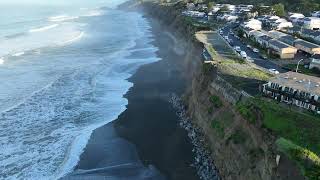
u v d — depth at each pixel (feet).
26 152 154.92
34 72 257.14
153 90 230.07
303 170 103.65
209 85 185.37
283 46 235.61
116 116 192.03
